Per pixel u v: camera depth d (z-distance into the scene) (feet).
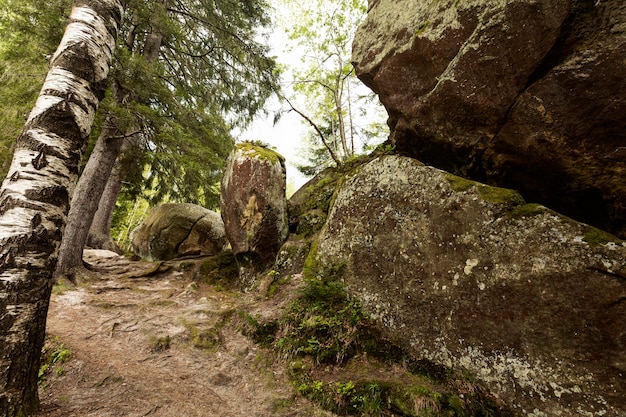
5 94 21.88
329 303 15.90
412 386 11.14
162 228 33.42
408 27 16.90
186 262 28.50
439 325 12.72
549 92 12.03
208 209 38.93
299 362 13.35
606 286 9.41
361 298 15.66
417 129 17.42
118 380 11.97
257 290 21.20
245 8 38.01
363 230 16.94
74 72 11.08
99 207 38.58
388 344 13.65
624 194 11.19
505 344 10.90
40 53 22.30
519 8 12.21
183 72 37.93
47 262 9.67
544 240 10.85
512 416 10.04
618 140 10.92
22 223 9.23
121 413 10.26
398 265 14.83
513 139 13.51
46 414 9.50
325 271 17.66
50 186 9.88
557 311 10.10
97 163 27.48
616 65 10.54
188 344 15.44
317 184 29.04
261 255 23.76
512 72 12.84
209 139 33.55
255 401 11.77
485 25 13.20
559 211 13.64
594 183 11.89
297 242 23.12
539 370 10.03
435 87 15.31
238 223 24.25
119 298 21.17
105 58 12.28
